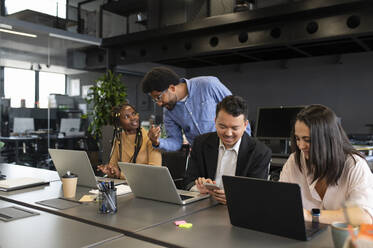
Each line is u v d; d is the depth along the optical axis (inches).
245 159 73.5
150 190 68.5
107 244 45.8
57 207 64.1
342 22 163.6
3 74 204.7
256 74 304.7
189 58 262.1
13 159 210.4
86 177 82.8
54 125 230.2
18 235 49.1
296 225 45.4
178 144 98.1
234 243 45.1
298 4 167.2
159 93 86.5
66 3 238.4
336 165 53.2
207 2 214.1
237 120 66.6
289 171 64.4
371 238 29.3
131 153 100.3
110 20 270.8
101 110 225.8
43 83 224.2
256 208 48.7
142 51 243.4
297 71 283.0
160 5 238.8
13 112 209.6
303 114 54.4
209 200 69.2
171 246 44.8
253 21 187.2
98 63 257.1
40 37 221.5
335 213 52.8
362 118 252.4
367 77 249.9
